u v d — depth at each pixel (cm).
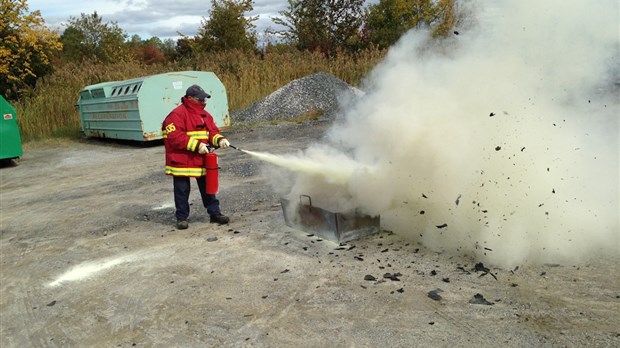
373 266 416
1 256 544
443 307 339
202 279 425
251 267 439
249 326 340
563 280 360
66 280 456
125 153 1266
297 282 399
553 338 291
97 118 1479
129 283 433
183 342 329
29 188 934
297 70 2114
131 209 689
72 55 3822
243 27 3067
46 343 347
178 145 546
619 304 321
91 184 912
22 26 1817
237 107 1914
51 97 1712
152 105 1295
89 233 595
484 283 368
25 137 1583
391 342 303
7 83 1912
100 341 342
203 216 620
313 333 323
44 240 588
